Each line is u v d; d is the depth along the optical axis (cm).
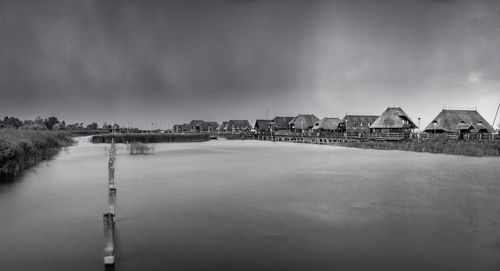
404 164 3869
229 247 1248
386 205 1872
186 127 18075
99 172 3184
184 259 1142
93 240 1306
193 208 1811
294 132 12138
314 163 4053
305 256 1170
